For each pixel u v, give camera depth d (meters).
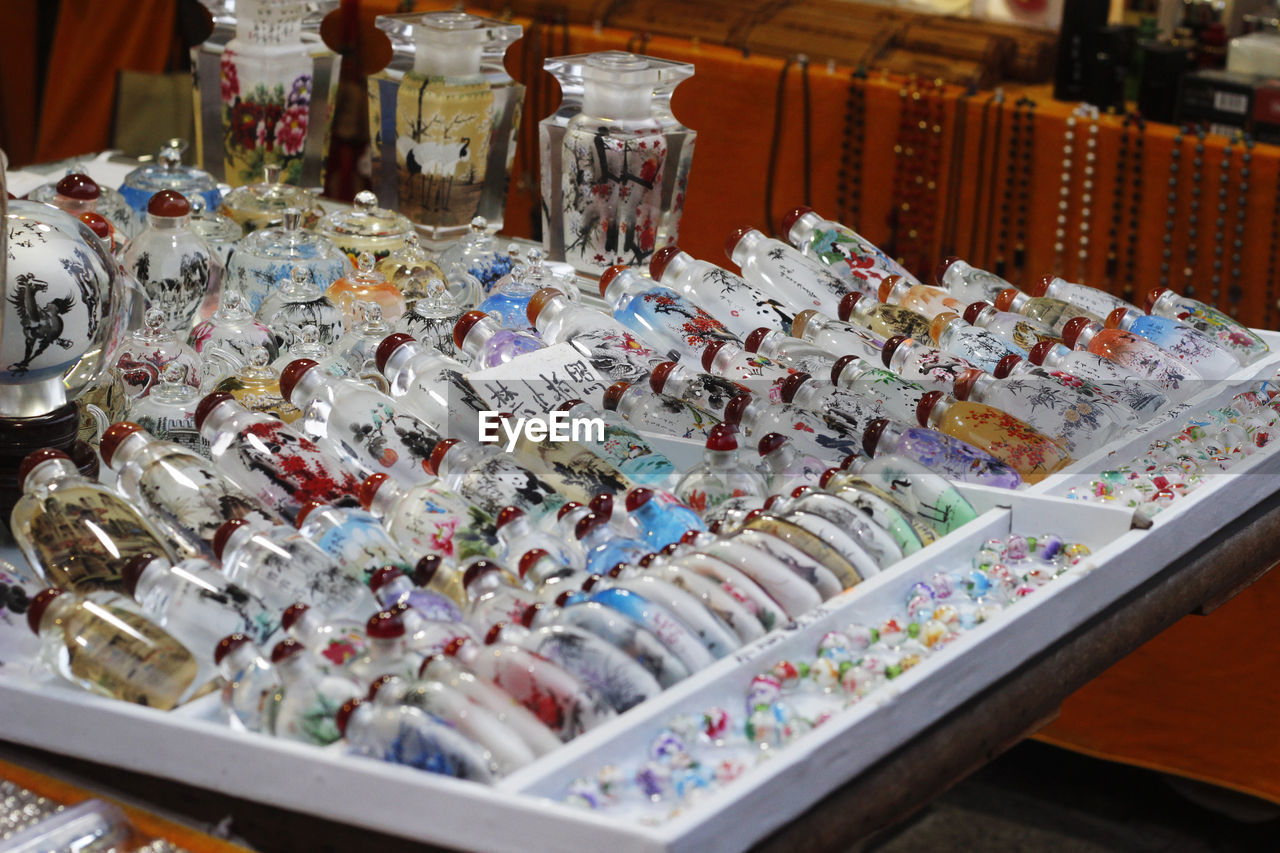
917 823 2.13
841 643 0.95
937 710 0.93
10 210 1.11
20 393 1.11
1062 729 2.16
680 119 3.13
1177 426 1.37
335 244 1.61
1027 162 2.78
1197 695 2.07
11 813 0.85
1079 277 2.82
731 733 0.87
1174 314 1.60
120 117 2.79
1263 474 1.29
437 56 1.81
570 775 0.79
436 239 1.86
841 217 3.03
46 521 0.99
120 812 0.84
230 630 0.91
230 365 1.32
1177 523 1.16
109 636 0.89
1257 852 2.06
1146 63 2.71
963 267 1.67
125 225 1.69
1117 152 2.69
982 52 2.93
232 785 0.83
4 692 0.89
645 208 1.74
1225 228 2.63
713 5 3.18
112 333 1.16
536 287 1.51
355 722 0.80
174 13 3.46
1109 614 1.11
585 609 0.89
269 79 1.95
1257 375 1.51
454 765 0.78
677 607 0.92
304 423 1.18
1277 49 2.65
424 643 0.87
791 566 0.99
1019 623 0.99
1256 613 2.01
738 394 1.26
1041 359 1.41
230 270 1.54
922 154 2.88
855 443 1.23
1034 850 2.07
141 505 1.06
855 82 2.90
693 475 1.14
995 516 1.13
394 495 1.06
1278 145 2.59
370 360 1.32
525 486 1.09
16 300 1.06
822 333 1.45
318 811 0.81
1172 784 2.17
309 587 0.95
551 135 1.76
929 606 1.00
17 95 3.85
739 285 1.51
